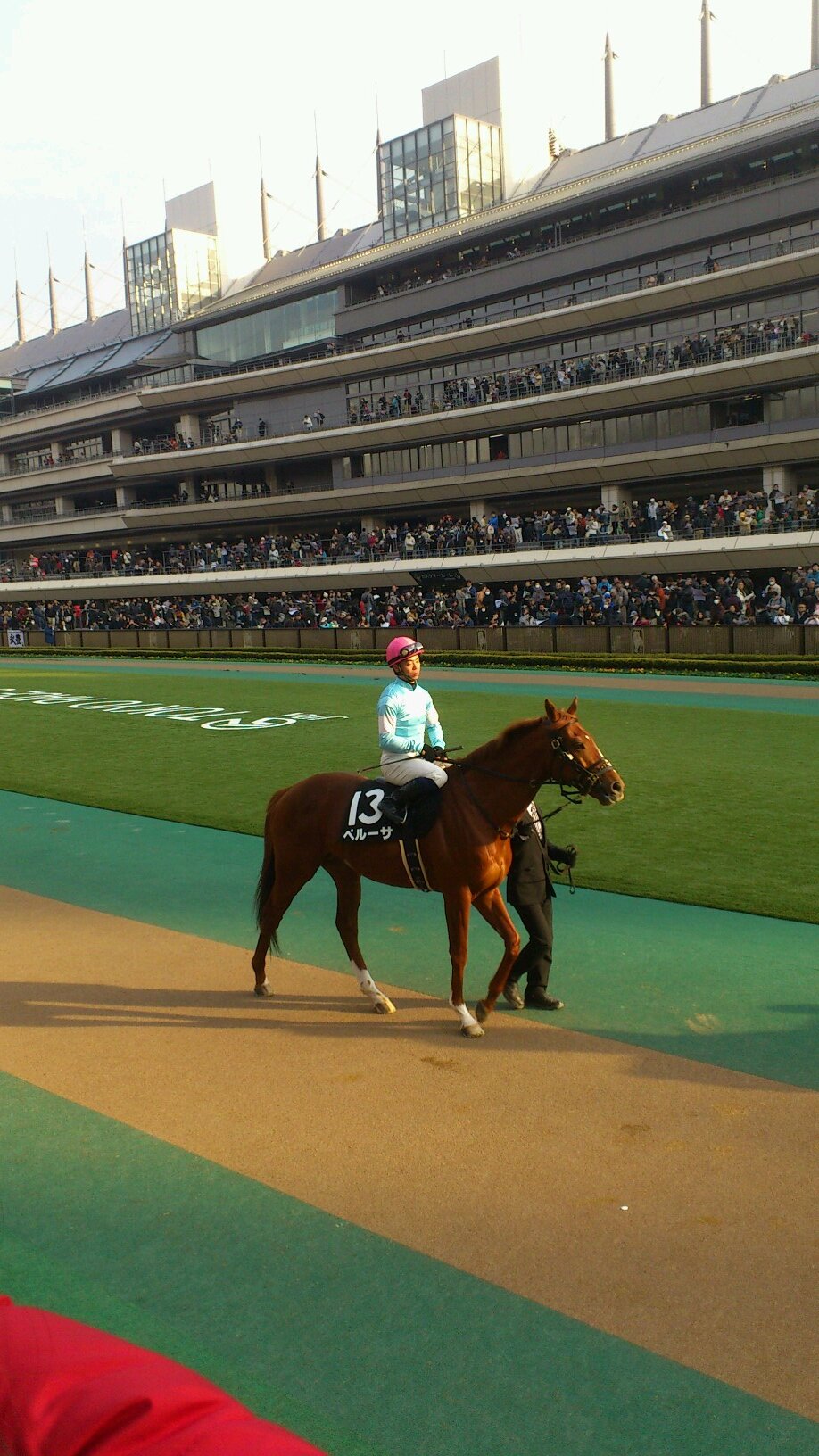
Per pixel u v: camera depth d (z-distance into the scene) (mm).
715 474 44188
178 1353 3246
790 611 32375
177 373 67062
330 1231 3898
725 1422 2930
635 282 46688
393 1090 5098
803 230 42312
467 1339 3287
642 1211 3975
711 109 52719
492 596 39688
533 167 62406
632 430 46031
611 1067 5277
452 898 5734
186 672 34250
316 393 58906
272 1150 4539
